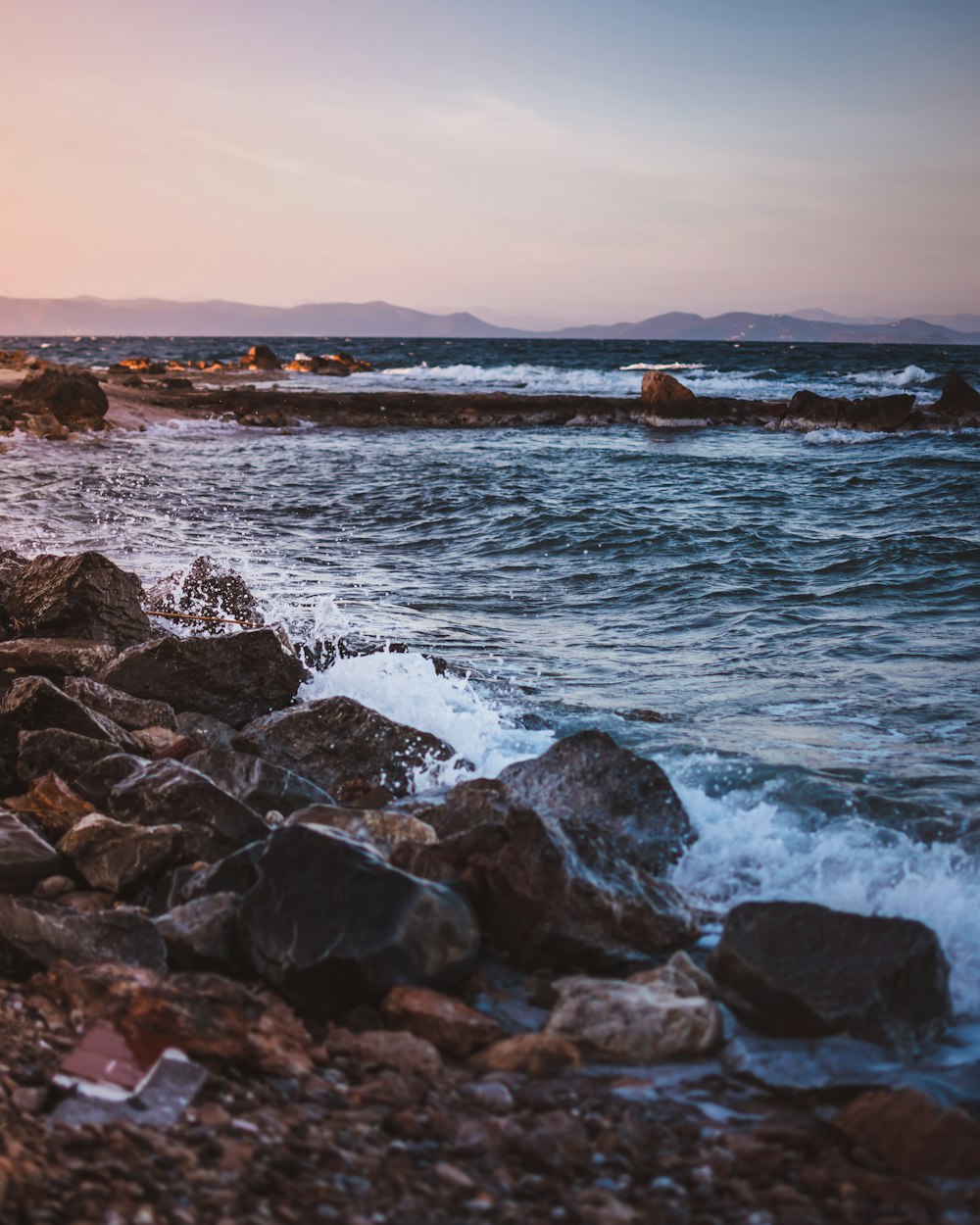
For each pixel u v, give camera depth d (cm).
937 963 405
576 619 1112
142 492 1992
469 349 10975
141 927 434
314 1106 336
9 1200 266
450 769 664
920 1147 320
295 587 1224
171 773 554
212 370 5803
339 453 2803
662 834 556
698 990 418
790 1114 349
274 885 432
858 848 546
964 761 665
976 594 1230
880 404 3459
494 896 462
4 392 3506
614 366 7100
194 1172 289
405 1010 392
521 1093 355
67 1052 358
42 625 833
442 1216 280
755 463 2616
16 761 633
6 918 421
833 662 930
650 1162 316
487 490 2092
